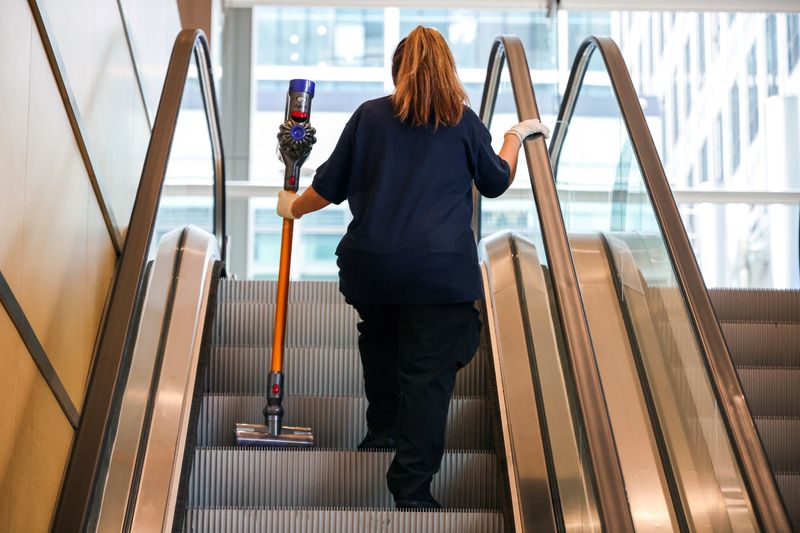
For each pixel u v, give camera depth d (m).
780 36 9.00
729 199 8.37
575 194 4.83
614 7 8.76
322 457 3.60
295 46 9.12
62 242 3.82
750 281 8.91
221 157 5.71
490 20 9.15
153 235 3.68
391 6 8.91
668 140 9.00
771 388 4.48
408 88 3.25
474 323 3.33
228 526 3.17
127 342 3.18
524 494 3.17
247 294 5.36
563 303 3.16
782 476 3.71
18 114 3.31
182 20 8.28
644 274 3.91
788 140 8.86
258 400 4.08
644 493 3.38
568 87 5.26
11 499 3.04
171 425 3.35
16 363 3.14
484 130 3.35
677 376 3.44
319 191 3.33
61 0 3.92
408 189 3.21
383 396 3.65
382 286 3.20
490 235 4.89
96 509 2.81
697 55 9.05
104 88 4.65
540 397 3.55
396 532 3.14
